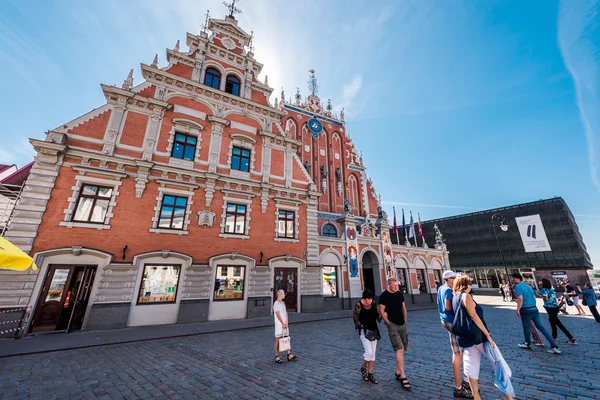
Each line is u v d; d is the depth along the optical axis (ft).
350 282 67.36
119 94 48.75
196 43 62.64
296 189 62.49
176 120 52.95
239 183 55.72
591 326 35.14
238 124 61.57
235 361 22.76
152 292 42.47
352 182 102.68
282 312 23.40
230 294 48.80
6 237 35.12
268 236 56.18
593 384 15.90
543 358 21.63
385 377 18.16
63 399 15.48
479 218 169.37
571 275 130.21
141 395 15.97
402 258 84.89
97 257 39.58
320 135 102.17
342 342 30.09
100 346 28.53
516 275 26.40
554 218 142.20
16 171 48.19
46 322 35.22
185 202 49.60
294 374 19.22
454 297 14.78
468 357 13.78
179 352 26.00
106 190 43.57
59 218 38.65
